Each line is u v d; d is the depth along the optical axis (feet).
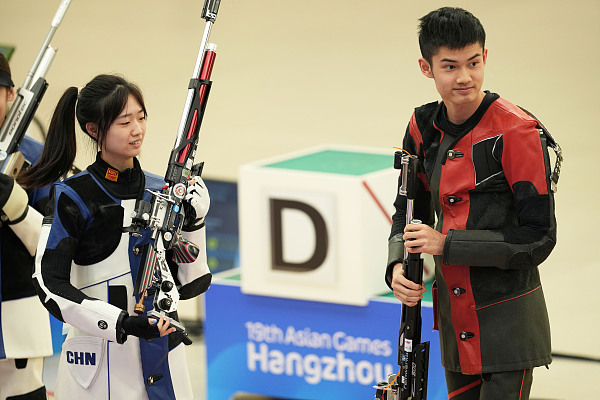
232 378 33.30
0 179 22.67
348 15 57.11
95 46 57.67
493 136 19.51
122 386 20.18
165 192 19.62
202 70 20.25
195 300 40.75
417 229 19.74
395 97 51.13
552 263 39.96
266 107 51.85
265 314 32.65
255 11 58.34
